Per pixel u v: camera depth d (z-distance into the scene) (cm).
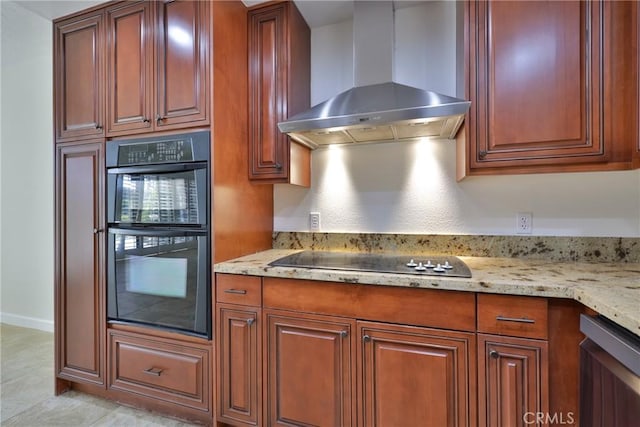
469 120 143
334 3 183
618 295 96
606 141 125
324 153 203
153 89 167
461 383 119
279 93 179
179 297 161
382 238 190
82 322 183
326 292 137
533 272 132
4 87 302
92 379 180
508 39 136
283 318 143
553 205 163
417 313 124
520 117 135
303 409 140
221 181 160
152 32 167
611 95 124
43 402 183
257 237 193
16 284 304
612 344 83
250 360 149
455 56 179
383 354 128
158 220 163
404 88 151
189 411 160
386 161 191
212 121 155
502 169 139
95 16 180
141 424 165
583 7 127
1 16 217
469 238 175
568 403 109
